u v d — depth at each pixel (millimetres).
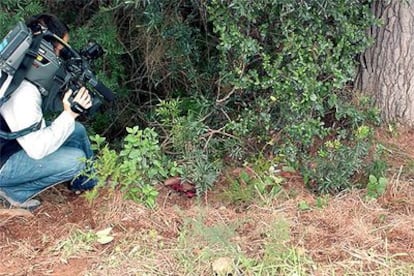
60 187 4746
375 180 4586
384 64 5336
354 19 4797
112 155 4340
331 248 3881
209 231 3916
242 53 4570
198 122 4875
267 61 4633
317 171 4664
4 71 3912
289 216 4250
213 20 4566
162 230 4121
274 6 4484
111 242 3986
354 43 4852
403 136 5297
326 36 4730
